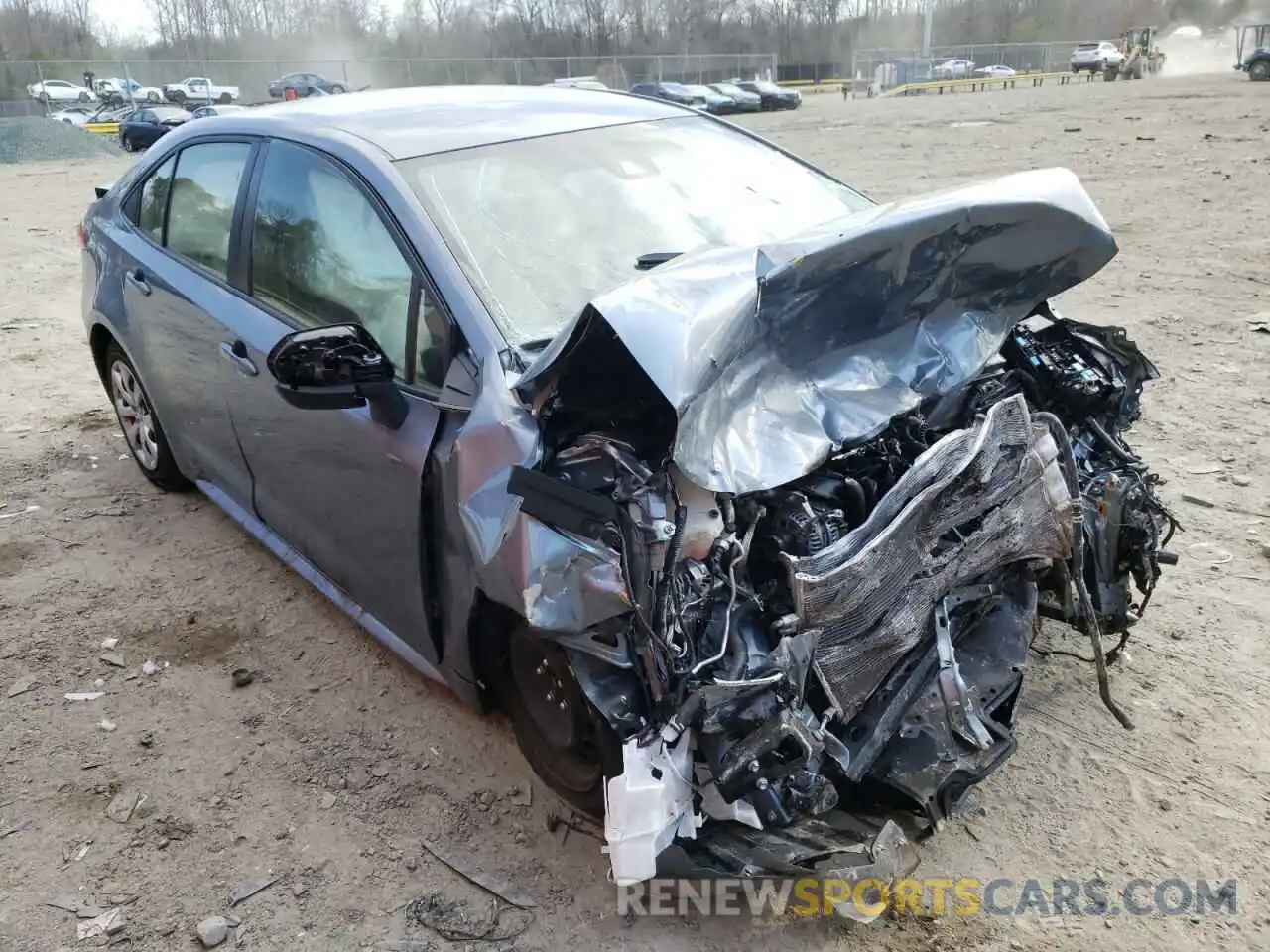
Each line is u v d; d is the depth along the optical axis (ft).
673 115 13.82
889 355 9.65
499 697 10.73
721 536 8.20
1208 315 24.50
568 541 8.23
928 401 10.10
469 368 9.53
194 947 9.04
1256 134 58.70
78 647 13.30
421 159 11.27
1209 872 9.33
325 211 11.59
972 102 108.47
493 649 10.18
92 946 9.07
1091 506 10.64
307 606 14.02
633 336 7.77
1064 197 9.89
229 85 136.15
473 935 9.02
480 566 8.82
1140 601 13.14
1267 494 15.62
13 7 205.87
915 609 8.76
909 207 9.32
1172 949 8.64
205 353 13.41
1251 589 13.33
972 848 9.70
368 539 11.04
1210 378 20.45
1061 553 10.05
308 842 10.09
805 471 8.29
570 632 8.26
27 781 11.02
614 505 7.93
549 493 8.20
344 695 12.20
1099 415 11.49
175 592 14.47
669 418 8.30
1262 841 9.61
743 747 7.88
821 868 8.21
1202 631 12.57
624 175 12.05
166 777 11.01
